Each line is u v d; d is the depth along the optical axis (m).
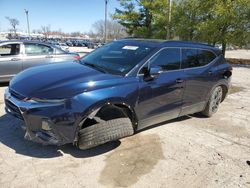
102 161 3.70
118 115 3.81
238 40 17.23
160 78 4.28
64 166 3.51
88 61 4.57
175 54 4.68
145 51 4.29
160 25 24.48
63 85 3.42
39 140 3.40
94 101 3.42
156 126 5.10
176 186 3.28
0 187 3.00
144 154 3.98
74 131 3.41
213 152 4.23
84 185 3.15
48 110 3.27
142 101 4.03
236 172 3.69
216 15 16.86
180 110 4.89
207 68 5.34
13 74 7.92
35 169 3.39
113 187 3.16
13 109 3.59
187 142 4.51
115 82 3.71
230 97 8.17
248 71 16.89
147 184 3.27
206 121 5.66
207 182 3.41
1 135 4.24
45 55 8.43
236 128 5.39
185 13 20.59
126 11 26.80
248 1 15.99
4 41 8.00
